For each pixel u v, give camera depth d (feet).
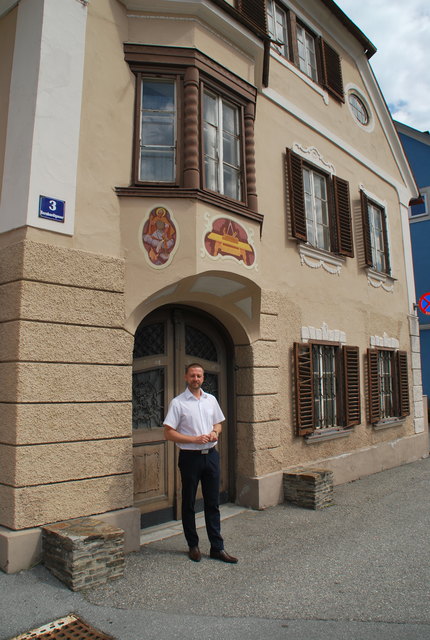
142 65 19.24
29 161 15.81
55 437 15.23
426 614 11.98
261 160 25.04
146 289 17.78
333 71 32.73
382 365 34.65
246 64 22.34
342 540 17.69
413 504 22.98
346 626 11.47
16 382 14.64
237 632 11.23
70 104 17.04
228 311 21.72
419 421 37.52
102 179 17.63
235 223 20.30
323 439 26.55
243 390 22.52
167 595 13.06
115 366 16.94
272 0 29.07
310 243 28.27
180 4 19.53
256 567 15.06
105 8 18.63
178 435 15.30
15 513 14.17
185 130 19.15
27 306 15.03
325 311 28.19
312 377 25.81
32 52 16.67
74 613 12.03
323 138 30.58
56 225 16.10
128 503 16.74
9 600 12.47
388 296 35.65
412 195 41.96
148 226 18.04
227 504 22.30
